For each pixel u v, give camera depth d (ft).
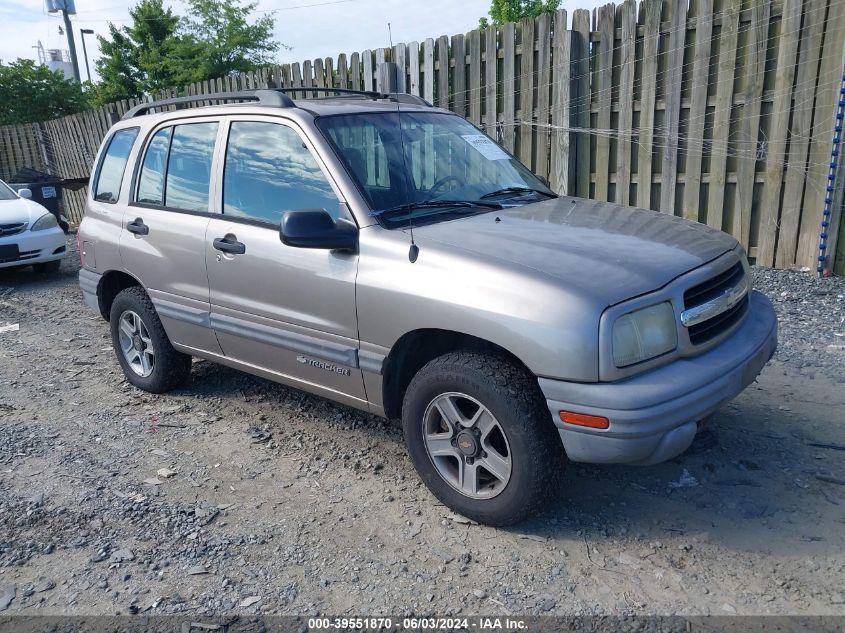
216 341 14.96
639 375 9.86
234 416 16.08
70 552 11.14
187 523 11.83
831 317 20.10
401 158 13.28
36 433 15.48
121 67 116.16
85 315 25.94
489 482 11.48
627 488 12.31
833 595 9.53
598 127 26.66
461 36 28.76
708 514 11.47
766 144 23.88
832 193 22.77
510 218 12.41
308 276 12.50
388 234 11.63
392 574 10.37
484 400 10.55
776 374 16.57
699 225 13.24
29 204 33.01
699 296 10.64
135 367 17.83
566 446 10.02
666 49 24.71
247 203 13.84
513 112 28.22
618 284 9.95
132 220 16.38
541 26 26.81
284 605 9.81
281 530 11.57
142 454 14.38
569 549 10.77
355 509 12.10
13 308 27.37
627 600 9.64
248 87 38.40
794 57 22.75
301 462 13.84
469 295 10.44
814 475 12.41
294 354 13.28
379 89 31.45
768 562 10.26
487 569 10.40
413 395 11.50
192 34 91.09
